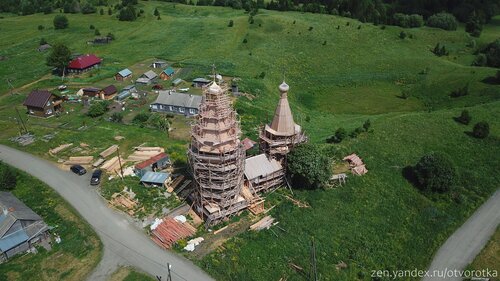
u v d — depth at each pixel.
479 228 71.69
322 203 73.75
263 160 73.12
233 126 63.44
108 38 169.25
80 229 66.38
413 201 77.19
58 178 79.62
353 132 96.38
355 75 150.88
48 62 135.00
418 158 88.62
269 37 170.75
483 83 133.88
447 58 169.50
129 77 135.88
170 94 111.44
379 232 69.62
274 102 123.38
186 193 74.31
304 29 178.25
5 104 116.12
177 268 58.72
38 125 102.50
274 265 60.47
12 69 143.75
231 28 178.62
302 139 78.06
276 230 66.75
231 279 57.34
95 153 88.62
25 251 62.31
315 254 63.62
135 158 85.50
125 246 62.84
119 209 70.81
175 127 102.44
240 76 137.12
